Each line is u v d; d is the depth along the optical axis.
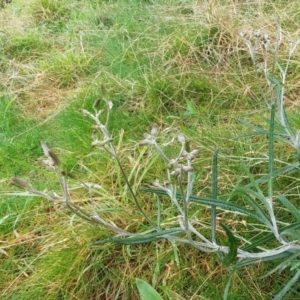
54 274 1.71
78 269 1.71
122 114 2.40
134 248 1.74
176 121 2.31
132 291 1.66
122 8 3.29
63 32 3.35
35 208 1.98
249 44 1.81
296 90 2.39
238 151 1.98
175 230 1.22
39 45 3.22
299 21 2.82
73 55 2.95
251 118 2.21
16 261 1.81
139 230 1.80
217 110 2.35
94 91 2.55
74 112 2.43
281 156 1.93
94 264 1.70
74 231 1.80
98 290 1.69
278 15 2.85
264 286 1.56
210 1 2.97
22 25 3.50
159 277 1.65
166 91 2.48
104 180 2.01
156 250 1.69
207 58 2.66
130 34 3.00
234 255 1.15
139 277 1.67
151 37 2.89
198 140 2.08
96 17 3.33
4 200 2.03
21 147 2.34
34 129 2.44
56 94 2.75
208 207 1.77
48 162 1.10
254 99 2.36
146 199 1.90
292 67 2.50
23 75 2.92
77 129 2.33
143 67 2.68
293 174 1.83
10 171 2.22
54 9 3.63
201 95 2.46
